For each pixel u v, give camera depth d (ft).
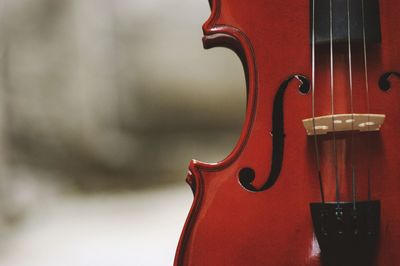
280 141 2.47
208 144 9.58
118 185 8.37
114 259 5.00
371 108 2.46
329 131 2.41
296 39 2.51
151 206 7.06
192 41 9.43
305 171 2.44
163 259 4.94
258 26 2.54
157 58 9.36
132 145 9.09
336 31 2.47
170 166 9.10
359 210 2.34
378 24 2.47
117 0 8.93
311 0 2.51
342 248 2.34
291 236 2.43
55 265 5.00
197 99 9.63
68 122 8.38
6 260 5.31
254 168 2.47
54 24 8.29
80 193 7.89
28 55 8.07
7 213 6.91
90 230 6.11
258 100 2.50
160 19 9.27
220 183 2.46
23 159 7.88
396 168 2.42
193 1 9.29
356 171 2.42
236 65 9.63
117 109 9.12
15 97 7.91
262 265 2.43
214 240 2.45
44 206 7.23
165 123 9.55
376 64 2.47
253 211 2.44
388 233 2.39
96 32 8.77
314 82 2.48
